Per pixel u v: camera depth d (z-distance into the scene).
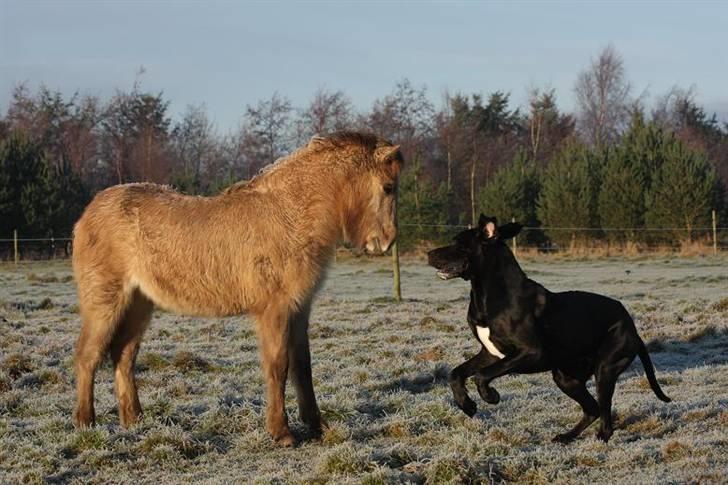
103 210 8.24
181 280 8.01
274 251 7.80
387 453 7.15
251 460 7.50
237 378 11.28
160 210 8.12
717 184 36.94
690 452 7.13
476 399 9.60
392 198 8.19
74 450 7.71
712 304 17.36
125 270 8.16
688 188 35.47
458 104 65.06
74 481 6.99
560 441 7.79
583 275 26.94
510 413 8.93
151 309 8.53
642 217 36.75
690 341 13.80
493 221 7.62
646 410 8.72
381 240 8.16
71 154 57.16
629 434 8.10
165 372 11.59
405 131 59.50
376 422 8.56
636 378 10.71
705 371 11.15
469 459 6.80
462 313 18.08
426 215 37.41
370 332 15.64
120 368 8.43
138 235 8.09
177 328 16.33
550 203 38.25
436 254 7.78
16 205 36.88
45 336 14.84
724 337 13.90
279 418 7.86
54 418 8.48
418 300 21.06
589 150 41.78
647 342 13.39
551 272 28.25
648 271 28.08
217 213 8.00
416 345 13.77
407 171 39.88
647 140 38.47
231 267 7.87
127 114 60.66
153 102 60.53
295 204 7.90
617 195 36.69
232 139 59.03
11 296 22.59
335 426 8.06
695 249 34.56
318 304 20.17
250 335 15.47
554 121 67.75
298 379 8.11
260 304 7.86
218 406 8.83
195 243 7.94
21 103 58.41
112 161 59.50
